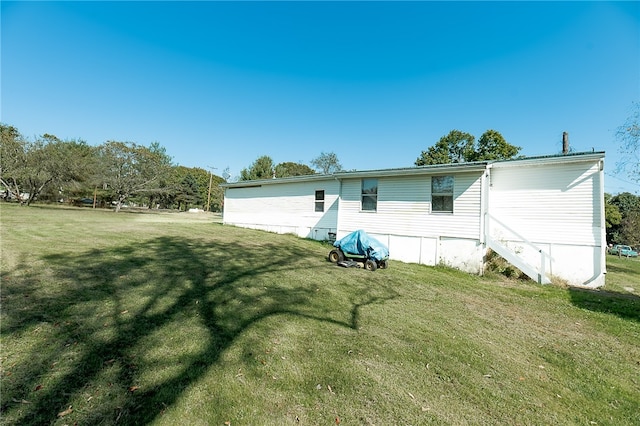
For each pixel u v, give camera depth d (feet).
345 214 40.63
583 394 9.77
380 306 16.84
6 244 23.09
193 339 10.91
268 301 15.70
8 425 6.43
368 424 7.50
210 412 7.39
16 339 9.68
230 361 9.73
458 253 31.50
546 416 8.46
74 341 9.96
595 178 29.48
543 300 21.18
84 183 89.92
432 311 16.81
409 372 10.12
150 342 10.40
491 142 96.07
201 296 15.34
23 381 7.80
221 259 24.75
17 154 72.28
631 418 8.68
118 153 90.33
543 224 31.50
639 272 46.24
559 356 12.38
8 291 13.39
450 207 32.58
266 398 8.13
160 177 98.78
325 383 9.05
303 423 7.34
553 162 30.66
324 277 22.15
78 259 20.11
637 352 13.26
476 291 22.45
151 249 26.00
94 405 7.24
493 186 34.01
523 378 10.43
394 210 36.35
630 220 73.77
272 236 46.06
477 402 8.82
